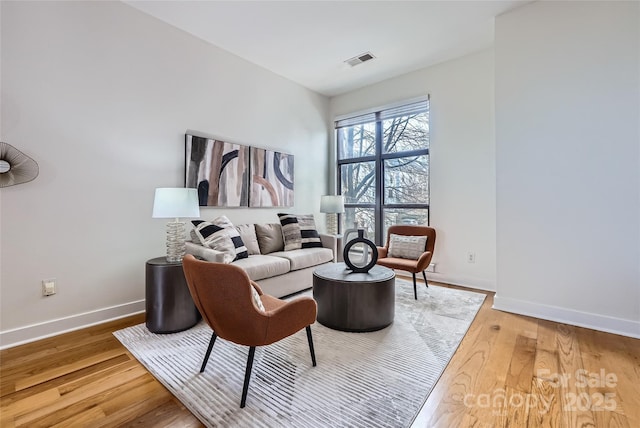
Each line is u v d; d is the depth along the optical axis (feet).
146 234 9.39
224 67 11.49
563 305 8.52
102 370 6.01
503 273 9.41
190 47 10.41
